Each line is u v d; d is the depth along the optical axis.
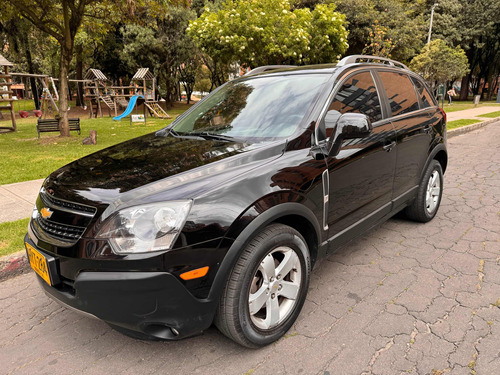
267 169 2.30
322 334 2.46
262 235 2.18
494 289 2.92
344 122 2.51
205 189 2.05
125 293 1.89
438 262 3.39
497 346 2.29
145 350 2.39
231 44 16.36
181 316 1.98
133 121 17.69
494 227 4.14
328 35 17.52
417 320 2.57
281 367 2.19
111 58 30.88
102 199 2.06
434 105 4.41
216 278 2.01
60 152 8.92
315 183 2.50
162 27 26.06
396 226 4.25
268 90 3.20
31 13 10.95
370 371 2.13
